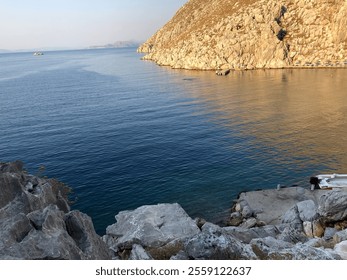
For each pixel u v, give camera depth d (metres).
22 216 17.19
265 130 67.38
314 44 167.12
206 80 146.12
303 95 99.56
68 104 104.94
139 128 73.62
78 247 17.14
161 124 76.25
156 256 22.70
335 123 68.94
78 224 18.67
